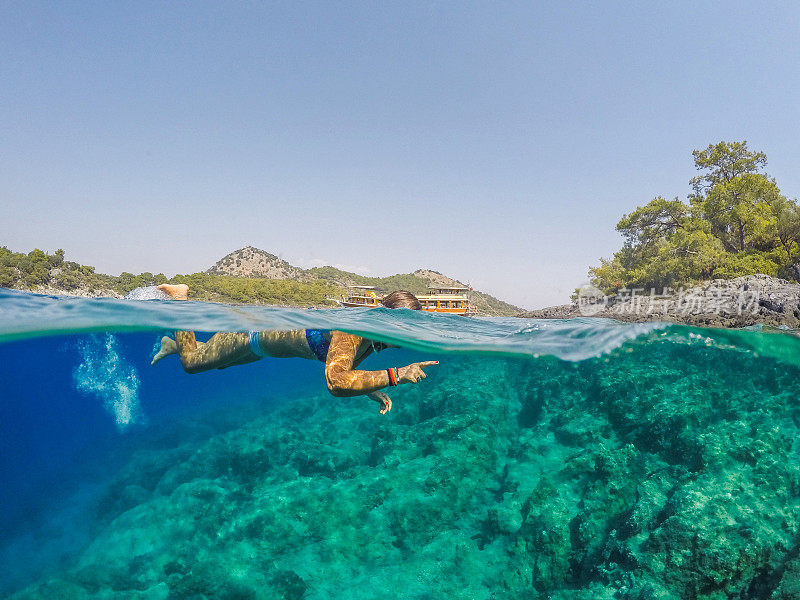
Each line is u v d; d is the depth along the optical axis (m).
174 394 18.98
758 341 7.09
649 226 62.03
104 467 9.85
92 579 5.09
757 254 45.28
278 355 3.73
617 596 3.97
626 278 57.03
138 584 5.02
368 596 4.72
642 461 5.91
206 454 9.44
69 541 6.21
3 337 5.29
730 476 4.99
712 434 5.79
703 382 7.70
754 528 4.16
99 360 11.00
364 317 4.64
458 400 9.80
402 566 5.20
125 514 6.87
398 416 10.74
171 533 6.15
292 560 5.34
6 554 5.95
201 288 192.12
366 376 2.82
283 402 15.77
